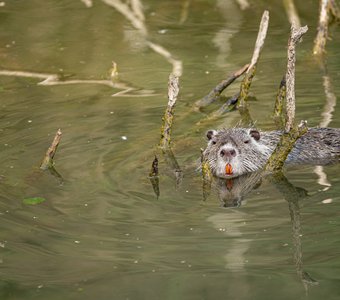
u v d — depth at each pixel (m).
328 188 12.17
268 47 19.08
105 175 12.84
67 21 21.31
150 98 16.45
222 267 9.83
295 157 13.61
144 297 9.21
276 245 10.34
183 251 10.30
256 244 10.41
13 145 14.17
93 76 17.86
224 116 15.55
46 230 10.96
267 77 17.25
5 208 11.69
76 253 10.32
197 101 16.20
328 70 17.34
